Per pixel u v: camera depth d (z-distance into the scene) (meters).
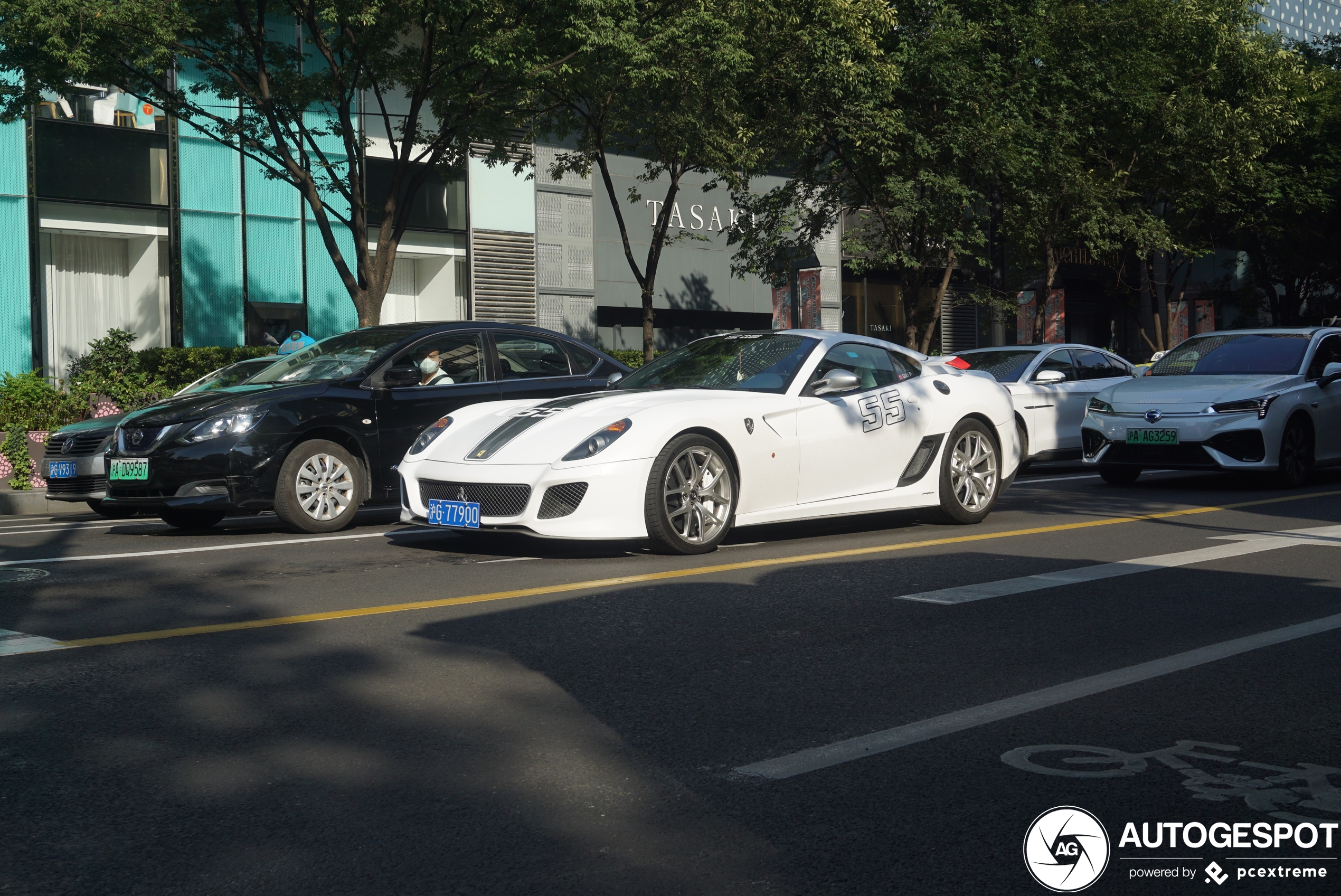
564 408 7.40
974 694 4.04
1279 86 25.17
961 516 8.61
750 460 7.39
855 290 31.22
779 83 19.00
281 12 15.30
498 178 24.77
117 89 20.42
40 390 16.31
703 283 28.31
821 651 4.65
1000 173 20.52
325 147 22.30
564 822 2.90
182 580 6.41
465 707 3.88
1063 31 21.80
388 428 9.09
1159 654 4.62
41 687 4.13
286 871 2.62
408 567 6.80
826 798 3.06
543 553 7.32
